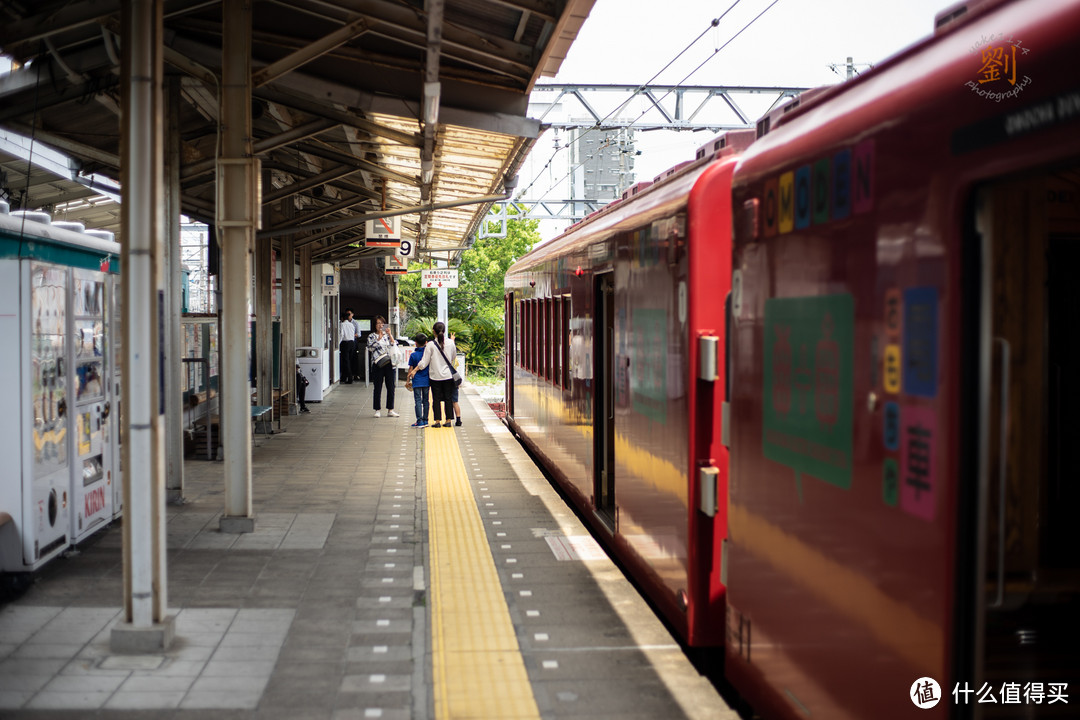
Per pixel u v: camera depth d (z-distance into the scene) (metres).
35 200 15.41
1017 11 2.62
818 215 3.61
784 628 3.89
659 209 5.79
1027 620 2.81
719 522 5.02
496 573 7.08
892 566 3.00
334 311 27.97
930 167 2.85
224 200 8.17
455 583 6.80
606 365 8.15
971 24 2.87
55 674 4.87
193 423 13.02
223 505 9.34
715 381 5.02
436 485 10.95
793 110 4.18
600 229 7.89
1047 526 3.02
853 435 3.29
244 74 8.16
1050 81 2.35
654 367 5.86
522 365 14.62
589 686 4.92
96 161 12.60
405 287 47.00
